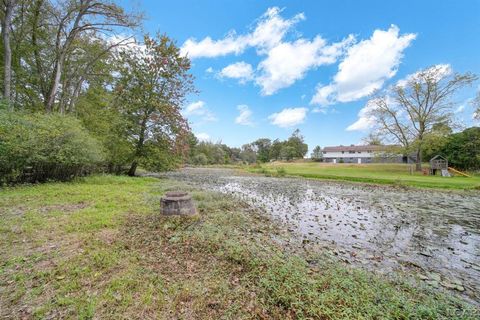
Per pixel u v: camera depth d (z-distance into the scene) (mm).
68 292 2551
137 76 15922
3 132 8031
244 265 3387
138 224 5004
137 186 10898
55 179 10227
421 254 4594
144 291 2643
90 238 4051
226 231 4914
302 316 2324
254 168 36531
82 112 17188
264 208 8195
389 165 35625
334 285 2902
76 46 15383
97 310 2301
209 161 54031
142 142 16703
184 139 17719
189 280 2943
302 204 9359
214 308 2439
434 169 25062
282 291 2680
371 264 3986
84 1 13086
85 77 16922
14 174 8469
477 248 4973
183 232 4656
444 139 25062
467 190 14242
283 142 72688
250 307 2469
